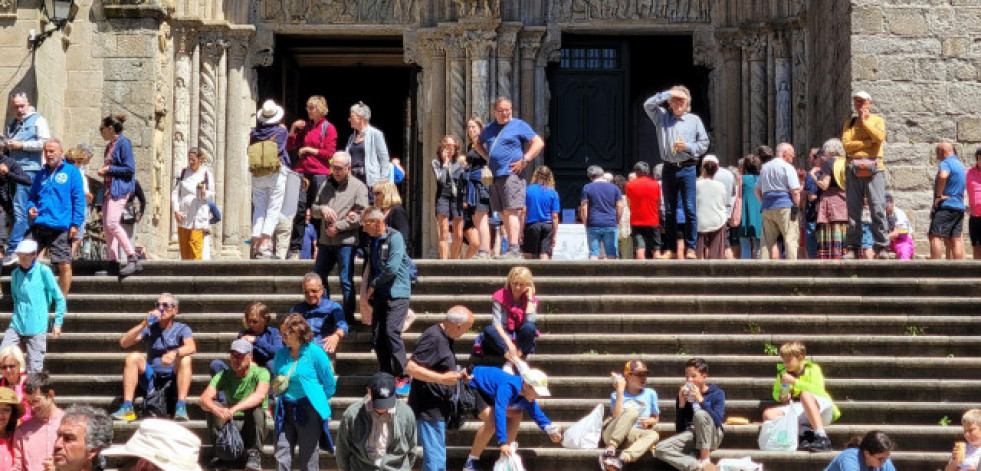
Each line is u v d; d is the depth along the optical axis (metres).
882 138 24.42
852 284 21.84
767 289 21.88
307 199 25.73
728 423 18.73
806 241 26.39
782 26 36.78
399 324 18.95
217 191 37.06
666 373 20.02
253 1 38.16
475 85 37.28
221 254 37.03
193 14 36.31
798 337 20.47
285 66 40.75
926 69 29.61
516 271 18.77
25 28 31.81
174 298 19.30
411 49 38.34
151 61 34.59
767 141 37.22
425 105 38.12
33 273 19.94
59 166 22.22
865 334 20.81
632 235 26.94
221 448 17.66
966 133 29.45
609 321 20.92
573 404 19.09
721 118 38.09
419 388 17.27
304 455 16.98
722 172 26.67
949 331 20.80
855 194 24.52
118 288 22.41
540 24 38.22
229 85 37.50
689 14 38.44
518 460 17.12
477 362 18.52
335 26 38.31
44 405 15.48
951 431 18.44
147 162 34.53
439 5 38.03
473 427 18.64
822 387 18.58
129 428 18.53
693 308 21.41
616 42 38.97
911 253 27.08
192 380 19.77
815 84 34.72
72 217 22.22
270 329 18.84
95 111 34.44
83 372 20.38
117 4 34.50
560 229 31.66
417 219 38.56
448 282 21.97
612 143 38.81
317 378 17.05
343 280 20.69
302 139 25.30
